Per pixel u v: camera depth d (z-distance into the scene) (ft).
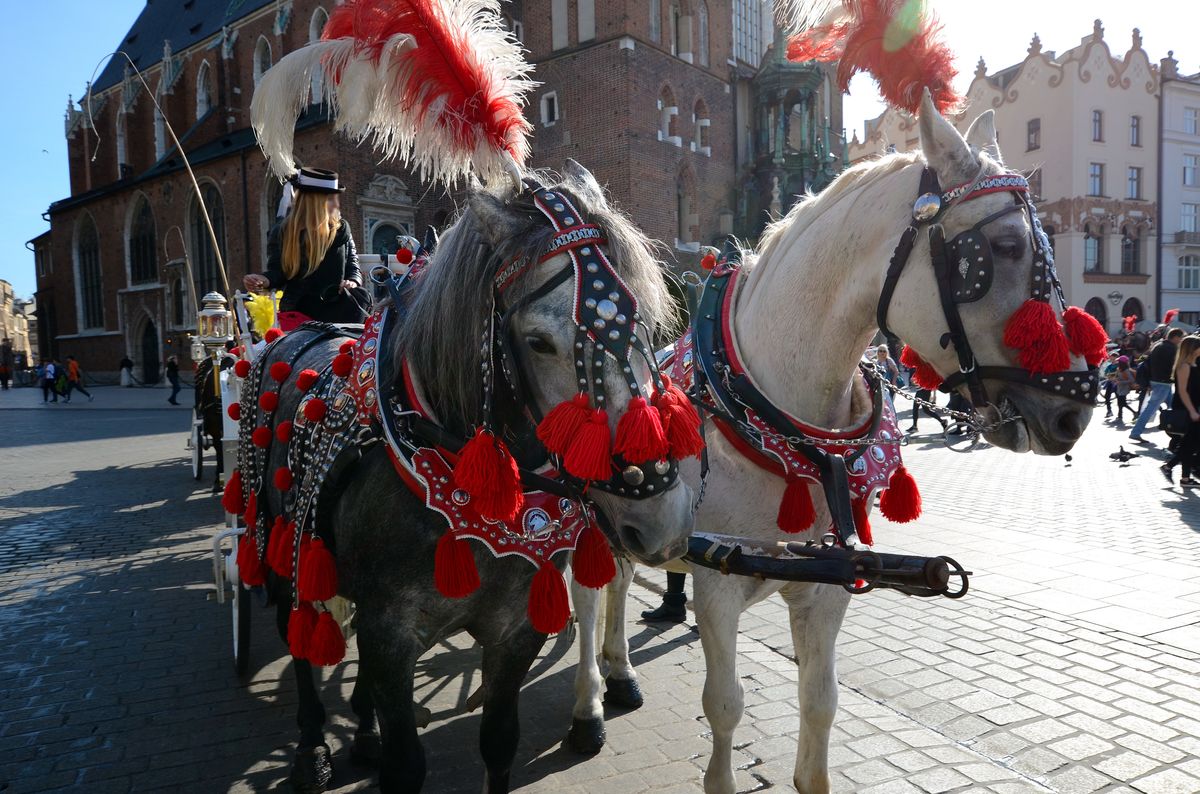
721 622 7.97
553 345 5.68
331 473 7.39
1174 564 20.24
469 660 14.75
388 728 6.88
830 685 8.49
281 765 10.99
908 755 10.85
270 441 9.87
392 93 6.86
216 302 23.94
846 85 8.55
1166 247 142.51
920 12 8.08
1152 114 138.62
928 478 34.22
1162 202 141.18
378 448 7.14
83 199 135.54
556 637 16.12
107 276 134.41
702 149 96.02
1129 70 136.05
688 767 10.94
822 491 8.27
